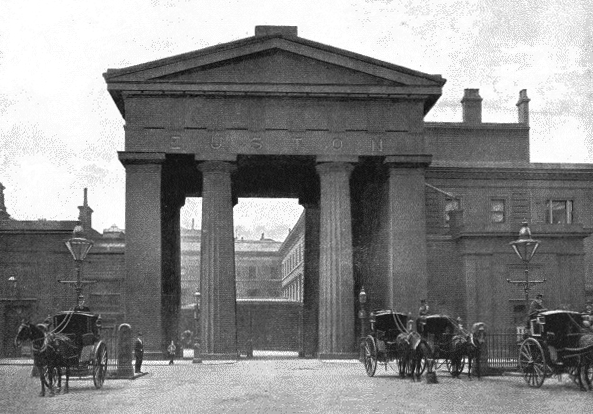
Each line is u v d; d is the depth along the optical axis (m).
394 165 50.53
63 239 56.59
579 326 26.53
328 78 50.38
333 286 49.16
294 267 112.31
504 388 27.08
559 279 51.47
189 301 108.31
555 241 51.66
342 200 49.91
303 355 59.56
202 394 25.34
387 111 50.91
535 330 27.69
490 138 69.25
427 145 69.00
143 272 48.56
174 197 57.97
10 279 55.78
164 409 20.83
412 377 30.50
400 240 50.16
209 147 49.47
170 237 56.88
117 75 49.06
